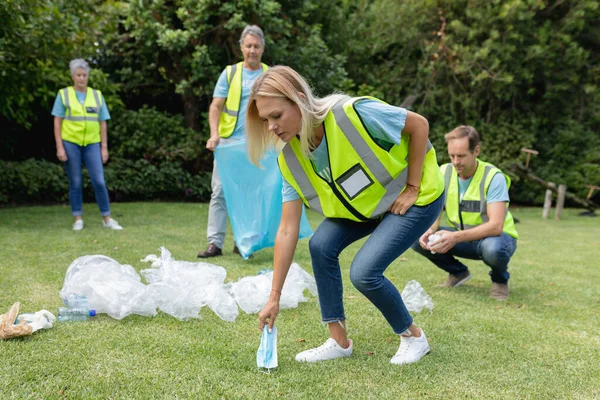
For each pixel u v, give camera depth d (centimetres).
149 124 926
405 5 1164
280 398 188
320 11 1016
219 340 243
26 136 908
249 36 426
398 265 452
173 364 214
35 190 788
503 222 336
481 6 1124
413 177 212
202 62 862
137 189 895
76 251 427
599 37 1201
